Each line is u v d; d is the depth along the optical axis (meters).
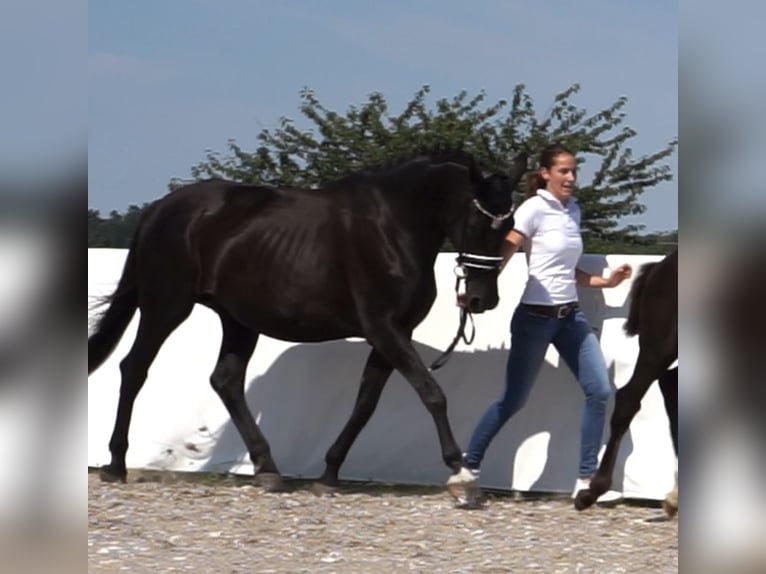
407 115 29.55
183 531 9.98
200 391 12.85
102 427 13.06
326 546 9.53
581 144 29.27
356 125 29.19
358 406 11.71
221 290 11.80
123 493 11.53
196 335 12.92
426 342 12.31
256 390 12.80
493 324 12.12
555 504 11.38
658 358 10.44
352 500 11.41
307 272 11.48
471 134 29.38
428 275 11.28
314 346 12.68
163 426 12.88
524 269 12.05
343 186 11.66
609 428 11.70
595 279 11.54
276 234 11.63
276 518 10.55
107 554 9.14
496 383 12.07
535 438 11.92
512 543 9.70
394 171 11.34
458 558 9.20
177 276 11.88
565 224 10.96
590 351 11.01
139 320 12.55
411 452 12.33
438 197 11.07
